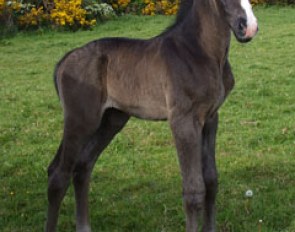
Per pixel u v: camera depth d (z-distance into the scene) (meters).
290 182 6.49
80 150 5.14
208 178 4.88
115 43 5.08
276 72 11.70
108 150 7.84
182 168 4.60
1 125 9.01
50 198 5.13
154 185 6.62
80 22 17.30
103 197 6.36
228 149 7.73
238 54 13.44
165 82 4.66
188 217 4.61
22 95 10.77
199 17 4.64
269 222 5.52
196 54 4.59
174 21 4.89
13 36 16.75
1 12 16.98
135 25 17.58
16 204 6.26
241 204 5.91
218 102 4.68
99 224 5.73
